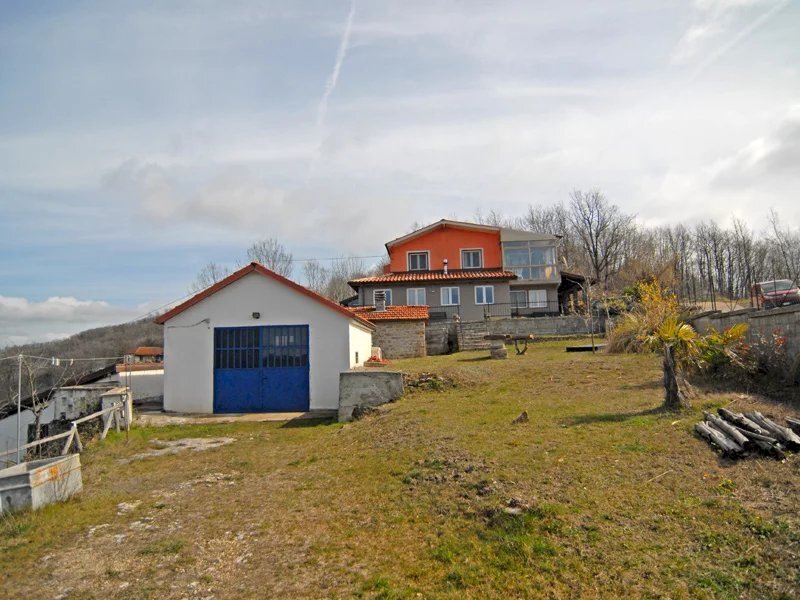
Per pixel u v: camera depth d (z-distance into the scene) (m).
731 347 10.72
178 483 8.33
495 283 32.41
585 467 6.46
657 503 5.33
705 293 44.19
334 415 14.70
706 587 3.99
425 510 6.01
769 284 17.98
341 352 16.05
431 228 36.69
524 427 8.67
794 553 4.19
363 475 7.61
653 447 6.89
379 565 4.89
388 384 13.34
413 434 9.28
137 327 45.44
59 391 15.16
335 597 4.39
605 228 53.44
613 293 33.81
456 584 4.43
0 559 5.52
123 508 7.12
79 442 10.88
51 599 4.64
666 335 8.97
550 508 5.37
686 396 9.23
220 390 15.97
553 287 35.19
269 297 16.23
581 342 22.73
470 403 11.42
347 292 56.28
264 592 4.58
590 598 4.04
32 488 7.01
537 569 4.49
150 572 5.11
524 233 35.84
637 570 4.30
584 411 9.30
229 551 5.51
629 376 12.28
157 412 15.77
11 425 19.09
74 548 5.77
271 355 16.11
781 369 9.80
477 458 7.28
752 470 5.84
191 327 16.17
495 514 5.50
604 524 5.02
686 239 52.75
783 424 7.11
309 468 8.55
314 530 5.86
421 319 24.75
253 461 9.51
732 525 4.75
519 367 15.27
